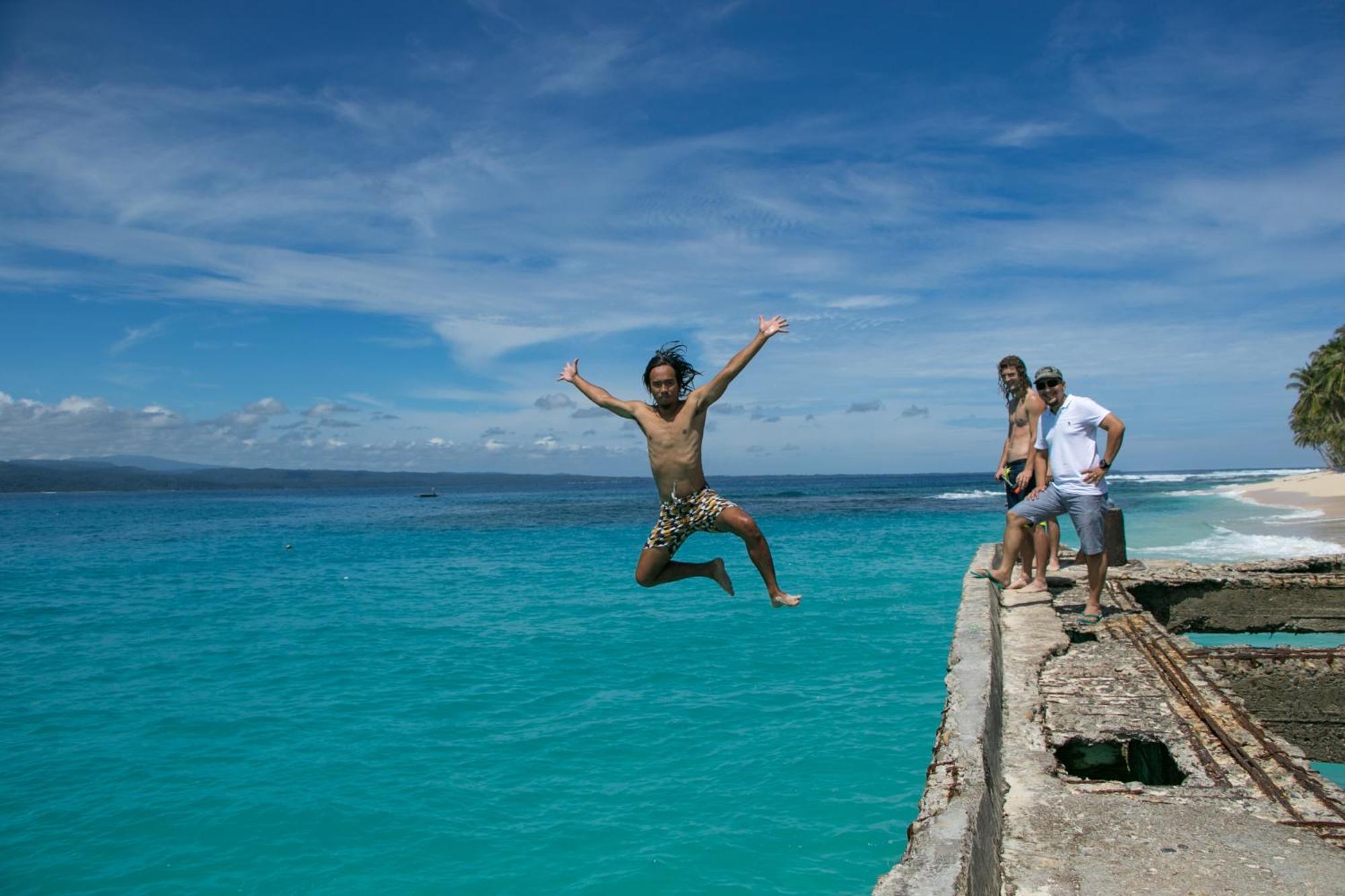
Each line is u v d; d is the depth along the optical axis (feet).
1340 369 226.99
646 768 26.96
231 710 34.81
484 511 259.19
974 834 11.05
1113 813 13.69
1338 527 97.30
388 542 129.70
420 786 26.16
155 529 181.78
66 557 112.88
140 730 32.40
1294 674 23.88
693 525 15.37
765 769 26.48
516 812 24.12
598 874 20.56
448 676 39.65
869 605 54.49
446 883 20.42
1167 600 33.50
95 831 23.57
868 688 34.83
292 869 21.29
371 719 33.14
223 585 78.43
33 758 29.32
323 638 50.11
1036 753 16.28
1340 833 12.75
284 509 314.55
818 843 21.77
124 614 61.36
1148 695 19.51
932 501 242.17
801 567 76.95
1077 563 37.29
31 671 42.83
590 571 83.82
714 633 47.06
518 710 33.55
